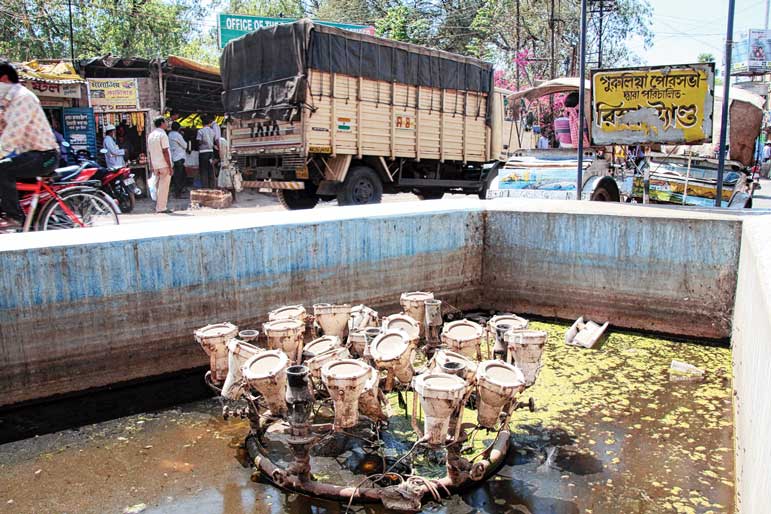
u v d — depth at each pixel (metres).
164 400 4.47
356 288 5.82
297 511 3.10
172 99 17.06
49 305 4.27
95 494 3.25
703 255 5.70
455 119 11.25
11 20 20.09
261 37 9.36
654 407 4.35
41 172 6.01
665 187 10.18
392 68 9.86
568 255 6.33
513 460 3.61
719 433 3.96
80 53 22.19
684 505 3.17
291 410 3.18
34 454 3.69
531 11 25.56
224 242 4.95
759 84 21.06
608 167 9.45
